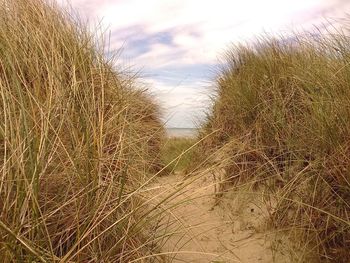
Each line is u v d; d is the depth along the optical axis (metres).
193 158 3.81
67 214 1.74
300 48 3.58
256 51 4.18
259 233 2.57
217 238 2.62
